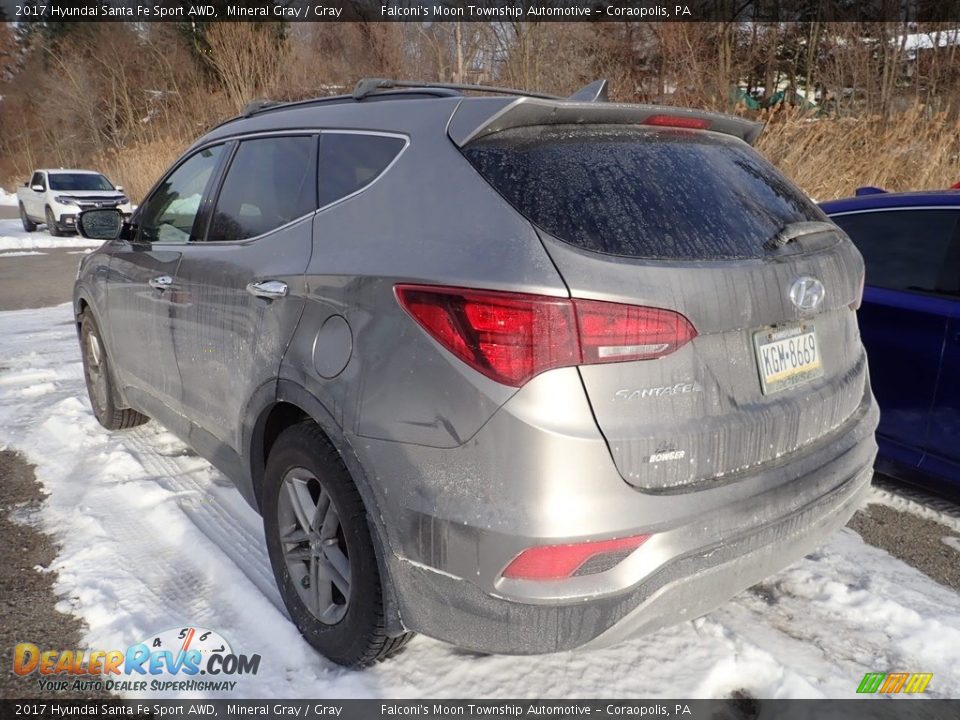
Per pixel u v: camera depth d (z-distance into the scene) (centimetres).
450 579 194
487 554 185
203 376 303
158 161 2344
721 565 197
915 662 247
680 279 191
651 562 186
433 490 193
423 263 200
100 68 3359
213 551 304
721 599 204
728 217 218
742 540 200
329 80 2362
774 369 215
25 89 4312
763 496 205
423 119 230
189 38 2920
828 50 1567
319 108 281
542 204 195
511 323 181
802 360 226
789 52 1667
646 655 248
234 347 273
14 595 280
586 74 1784
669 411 191
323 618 241
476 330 186
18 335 740
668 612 194
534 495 180
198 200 329
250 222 286
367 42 2414
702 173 228
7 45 4722
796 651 252
